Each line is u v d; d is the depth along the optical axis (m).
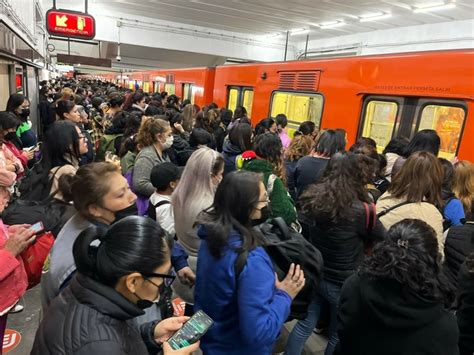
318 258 1.82
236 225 1.47
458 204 2.47
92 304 0.96
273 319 1.44
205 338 1.59
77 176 1.52
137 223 1.03
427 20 14.08
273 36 21.41
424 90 3.99
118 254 0.97
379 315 1.31
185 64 26.58
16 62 5.45
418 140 3.05
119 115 4.57
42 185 2.02
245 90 7.82
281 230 1.85
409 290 1.25
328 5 13.25
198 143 3.98
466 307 1.71
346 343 1.47
